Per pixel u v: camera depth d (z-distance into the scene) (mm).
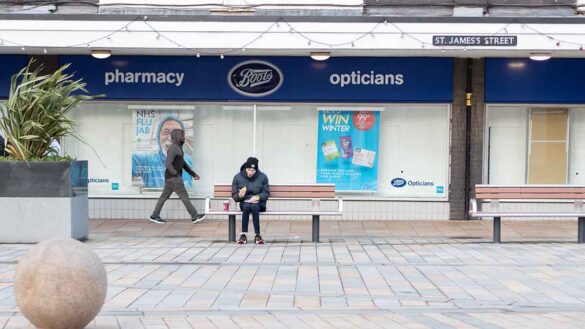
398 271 9812
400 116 15875
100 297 6273
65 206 11875
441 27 13922
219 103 15953
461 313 7520
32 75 12367
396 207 15695
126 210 15914
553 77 15477
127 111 16062
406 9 15156
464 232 13992
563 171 15812
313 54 14703
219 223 15227
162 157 16062
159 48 14352
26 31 14211
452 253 11297
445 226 14812
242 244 12227
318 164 15969
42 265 6094
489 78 15500
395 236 13422
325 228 14523
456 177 15633
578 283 9047
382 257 10930
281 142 16031
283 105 15938
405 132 15867
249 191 12383
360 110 15852
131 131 16062
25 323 6879
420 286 8883
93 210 15930
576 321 7121
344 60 15648
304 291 8562
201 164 16094
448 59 15516
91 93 15812
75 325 6199
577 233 13734
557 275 9531
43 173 11844
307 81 15703
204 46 14227
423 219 15695
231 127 16047
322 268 10008
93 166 16125
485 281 9172
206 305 7809
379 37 14008
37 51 15242
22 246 11586
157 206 14992
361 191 15938
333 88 15680
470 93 15523
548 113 15797
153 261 10445
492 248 11812
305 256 11000
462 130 15602
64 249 6215
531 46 13875
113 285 8781
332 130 15930
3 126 11984
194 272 9656
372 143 15883
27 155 11945
